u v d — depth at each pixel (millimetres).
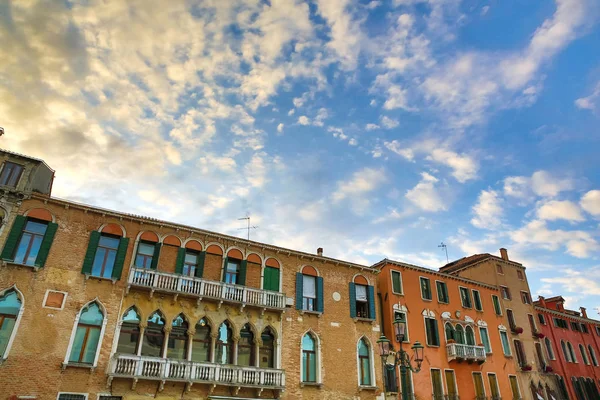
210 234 22141
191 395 18266
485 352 31516
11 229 17562
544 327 39750
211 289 20469
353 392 23000
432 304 30125
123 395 17000
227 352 20391
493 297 35188
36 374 15953
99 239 19406
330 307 24375
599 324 47219
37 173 19328
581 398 38750
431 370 27453
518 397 32062
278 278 23516
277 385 20172
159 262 20297
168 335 19016
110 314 18109
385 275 28984
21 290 16859
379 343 17062
